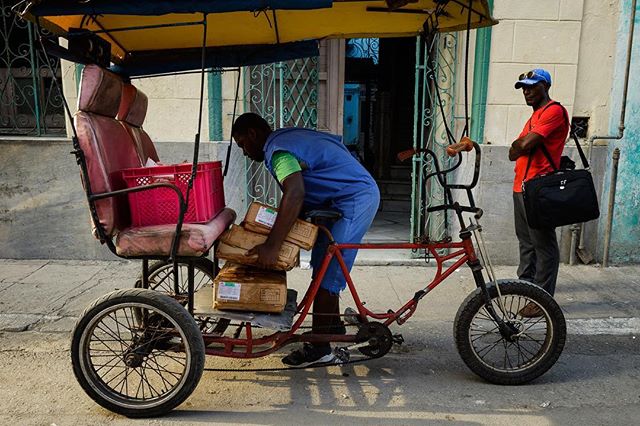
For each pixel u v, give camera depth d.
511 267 5.50
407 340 3.87
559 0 5.18
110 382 3.07
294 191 2.85
